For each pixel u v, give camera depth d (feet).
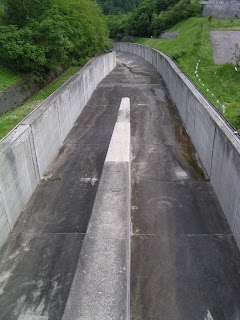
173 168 26.45
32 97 41.34
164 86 54.34
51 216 20.90
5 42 37.96
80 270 12.64
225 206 20.22
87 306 11.18
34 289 15.71
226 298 14.88
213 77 56.80
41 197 22.86
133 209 21.21
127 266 12.98
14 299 15.21
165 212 20.89
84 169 26.68
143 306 14.49
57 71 50.21
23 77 41.06
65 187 24.11
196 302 14.69
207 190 23.21
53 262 17.30
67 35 52.65
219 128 21.38
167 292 15.17
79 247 18.29
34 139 23.39
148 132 34.32
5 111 35.19
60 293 15.47
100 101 45.80
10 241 18.79
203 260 16.99
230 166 19.07
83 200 22.53
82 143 31.78
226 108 40.93
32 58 38.86
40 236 19.17
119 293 11.63
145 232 19.08
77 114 38.83
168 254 17.39
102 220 15.40
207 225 19.63
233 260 16.99
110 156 21.76
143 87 53.72
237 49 67.36
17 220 20.45
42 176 25.52
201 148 27.20
